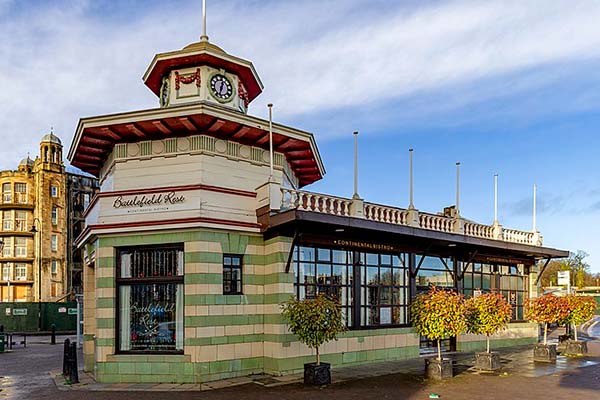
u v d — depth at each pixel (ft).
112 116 45.52
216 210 45.85
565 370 49.37
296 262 49.49
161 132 47.60
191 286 43.75
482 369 49.65
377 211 54.75
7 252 179.22
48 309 139.13
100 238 46.39
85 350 53.57
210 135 47.93
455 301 46.29
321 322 42.34
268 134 49.16
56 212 187.73
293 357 46.68
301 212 43.60
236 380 43.70
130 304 45.91
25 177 185.88
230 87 52.95
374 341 54.54
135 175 48.26
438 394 38.50
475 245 62.75
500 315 50.19
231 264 46.70
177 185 46.85
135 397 37.86
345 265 53.93
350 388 40.68
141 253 46.32
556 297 62.49
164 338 44.86
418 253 60.80
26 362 65.21
